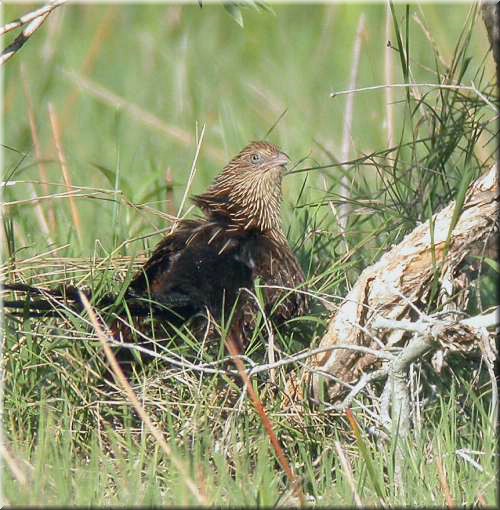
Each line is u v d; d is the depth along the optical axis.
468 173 9.32
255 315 10.49
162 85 18.95
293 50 20.31
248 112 17.61
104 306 10.19
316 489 8.75
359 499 8.20
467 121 10.86
